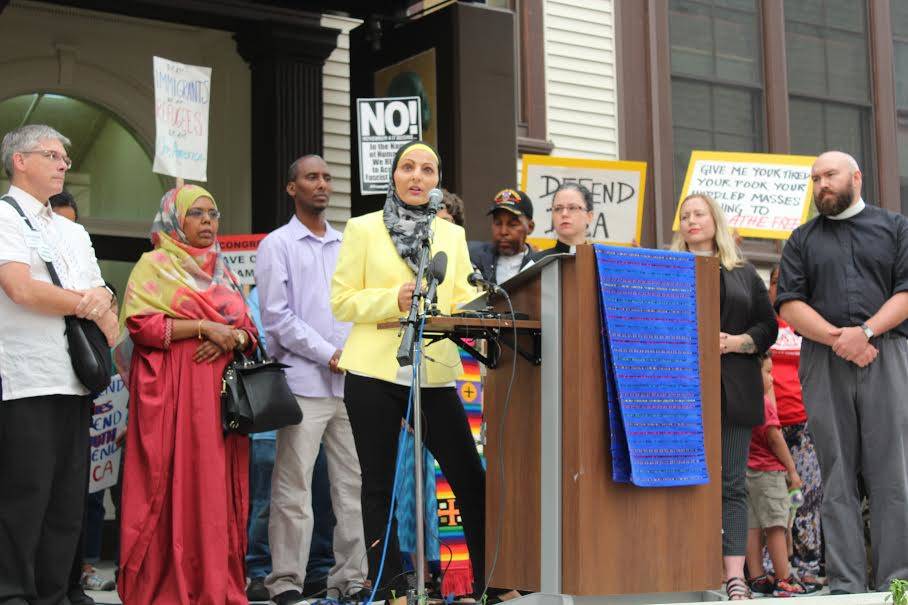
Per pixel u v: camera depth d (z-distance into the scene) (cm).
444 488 645
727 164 952
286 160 967
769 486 712
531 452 459
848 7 1307
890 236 592
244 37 998
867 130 1307
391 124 788
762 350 587
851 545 577
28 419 511
